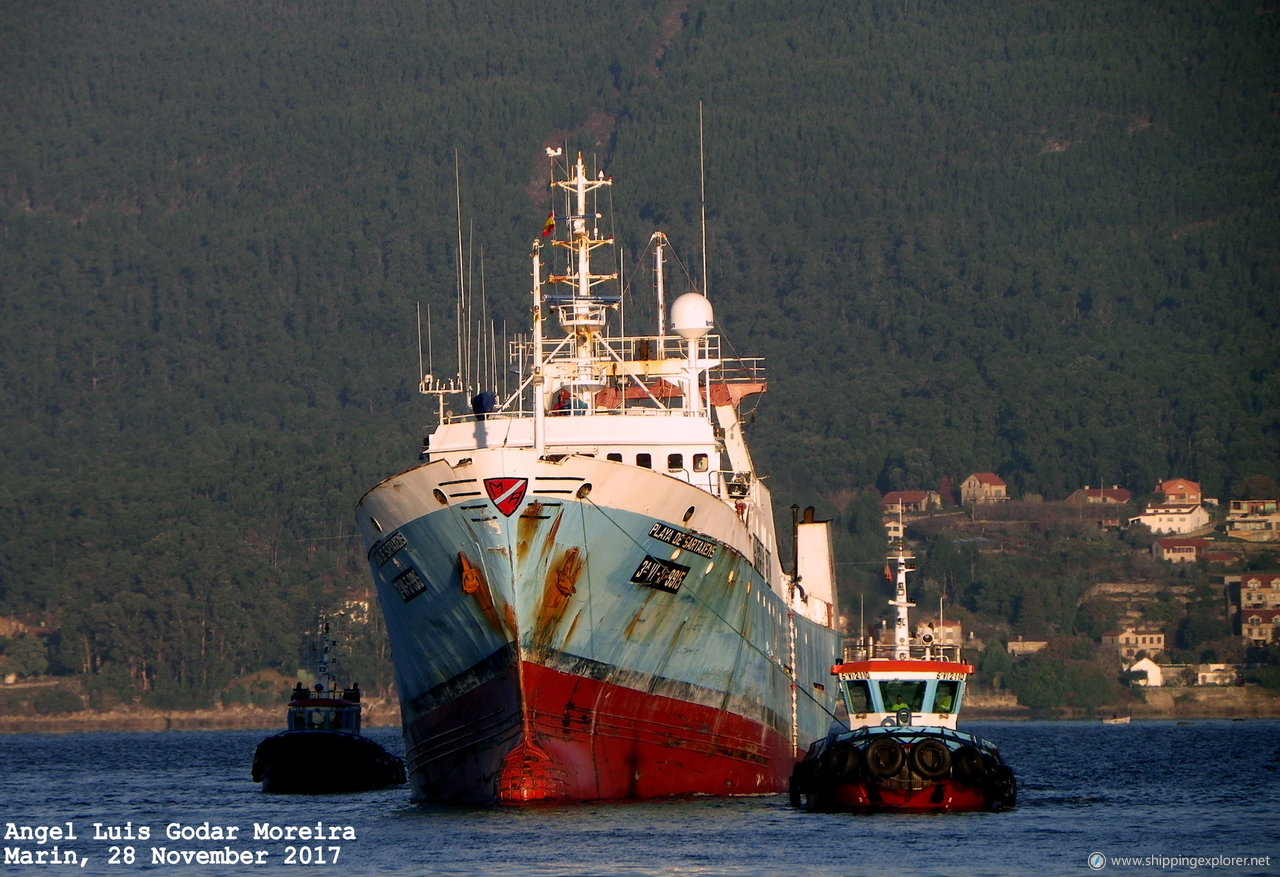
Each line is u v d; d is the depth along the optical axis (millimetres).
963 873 195250
